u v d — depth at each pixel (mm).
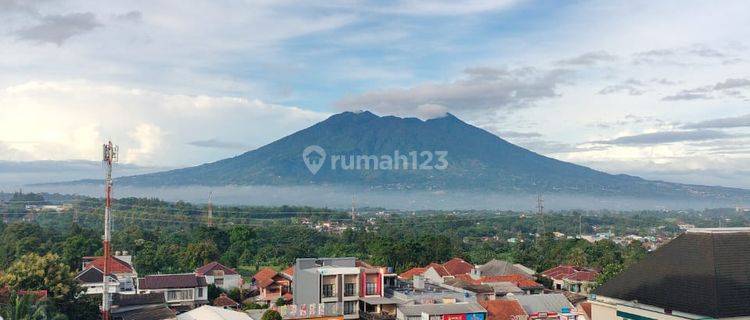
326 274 61562
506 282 81688
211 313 57906
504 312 64125
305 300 63875
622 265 87938
